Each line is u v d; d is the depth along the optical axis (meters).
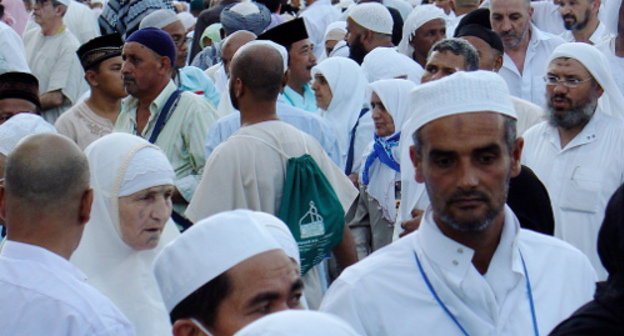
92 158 6.70
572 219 8.88
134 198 6.63
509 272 5.04
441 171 4.91
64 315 5.42
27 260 5.57
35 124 8.35
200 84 13.29
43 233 5.61
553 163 9.05
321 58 19.11
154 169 6.68
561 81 8.93
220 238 4.63
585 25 14.72
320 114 12.41
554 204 8.97
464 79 4.93
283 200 8.17
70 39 15.59
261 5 16.31
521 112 10.06
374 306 5.01
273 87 8.40
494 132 4.86
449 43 9.93
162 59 10.14
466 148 4.84
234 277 4.57
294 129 8.49
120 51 11.02
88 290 5.60
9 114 10.52
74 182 5.67
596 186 8.80
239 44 12.93
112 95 11.07
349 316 5.02
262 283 4.57
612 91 9.01
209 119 10.11
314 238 8.13
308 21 20.22
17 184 5.60
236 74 8.42
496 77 4.99
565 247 5.24
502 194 4.91
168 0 17.11
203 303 4.61
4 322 5.40
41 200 5.58
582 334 4.23
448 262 4.96
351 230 10.34
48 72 15.45
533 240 5.24
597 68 8.91
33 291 5.46
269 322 2.96
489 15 13.97
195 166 9.99
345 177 8.76
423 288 5.01
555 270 5.16
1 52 14.24
